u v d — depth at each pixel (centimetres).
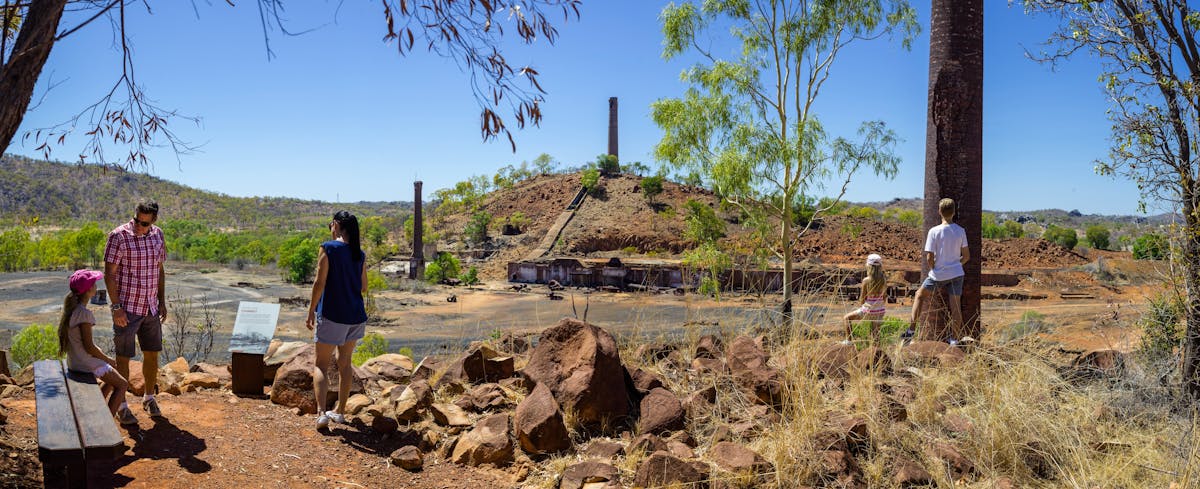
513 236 9988
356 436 468
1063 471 374
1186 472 355
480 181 12838
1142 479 373
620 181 11694
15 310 3831
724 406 464
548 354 499
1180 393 488
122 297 468
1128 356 562
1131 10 579
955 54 716
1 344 2825
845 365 506
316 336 477
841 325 595
